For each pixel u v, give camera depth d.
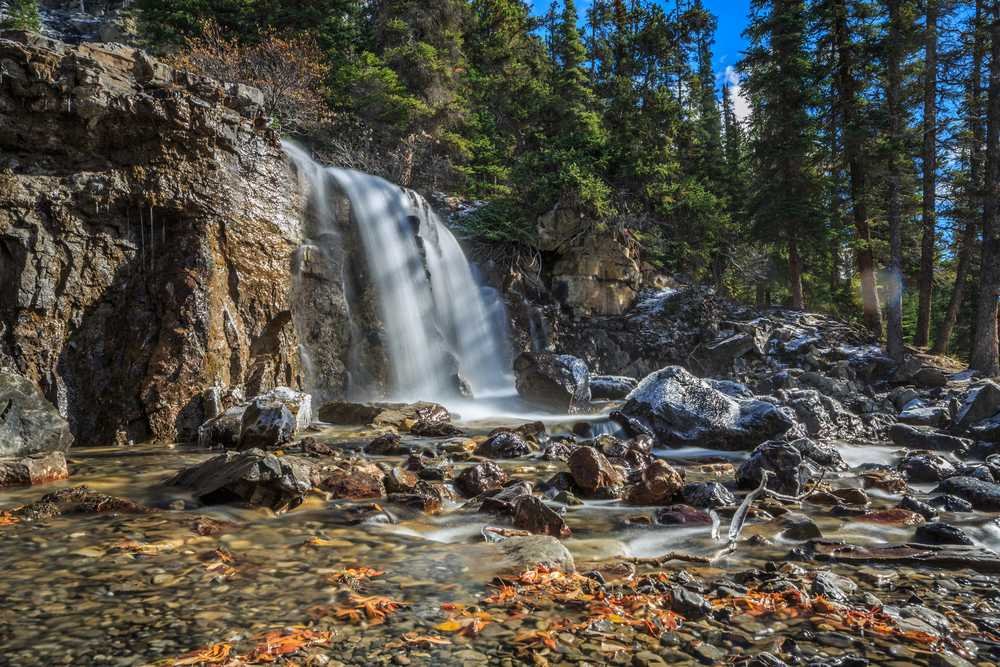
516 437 8.98
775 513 5.78
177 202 11.05
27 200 9.52
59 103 9.96
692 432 10.25
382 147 29.08
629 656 2.73
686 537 4.95
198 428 9.61
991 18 21.58
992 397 11.46
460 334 19.66
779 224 28.27
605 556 4.41
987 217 20.69
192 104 11.27
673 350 22.55
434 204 26.94
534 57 41.41
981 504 6.29
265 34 26.55
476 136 33.56
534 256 24.03
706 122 41.72
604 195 23.97
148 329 10.35
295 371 12.84
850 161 26.50
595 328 23.20
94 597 3.30
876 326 26.53
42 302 9.42
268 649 2.70
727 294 32.94
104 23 41.12
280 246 13.31
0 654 2.64
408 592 3.45
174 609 3.16
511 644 2.82
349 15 33.97
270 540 4.44
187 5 27.17
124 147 10.73
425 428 10.46
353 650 2.73
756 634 2.97
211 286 11.01
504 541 4.39
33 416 8.10
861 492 6.30
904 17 25.02
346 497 5.92
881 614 3.22
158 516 5.01
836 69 27.03
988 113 20.83
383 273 16.64
